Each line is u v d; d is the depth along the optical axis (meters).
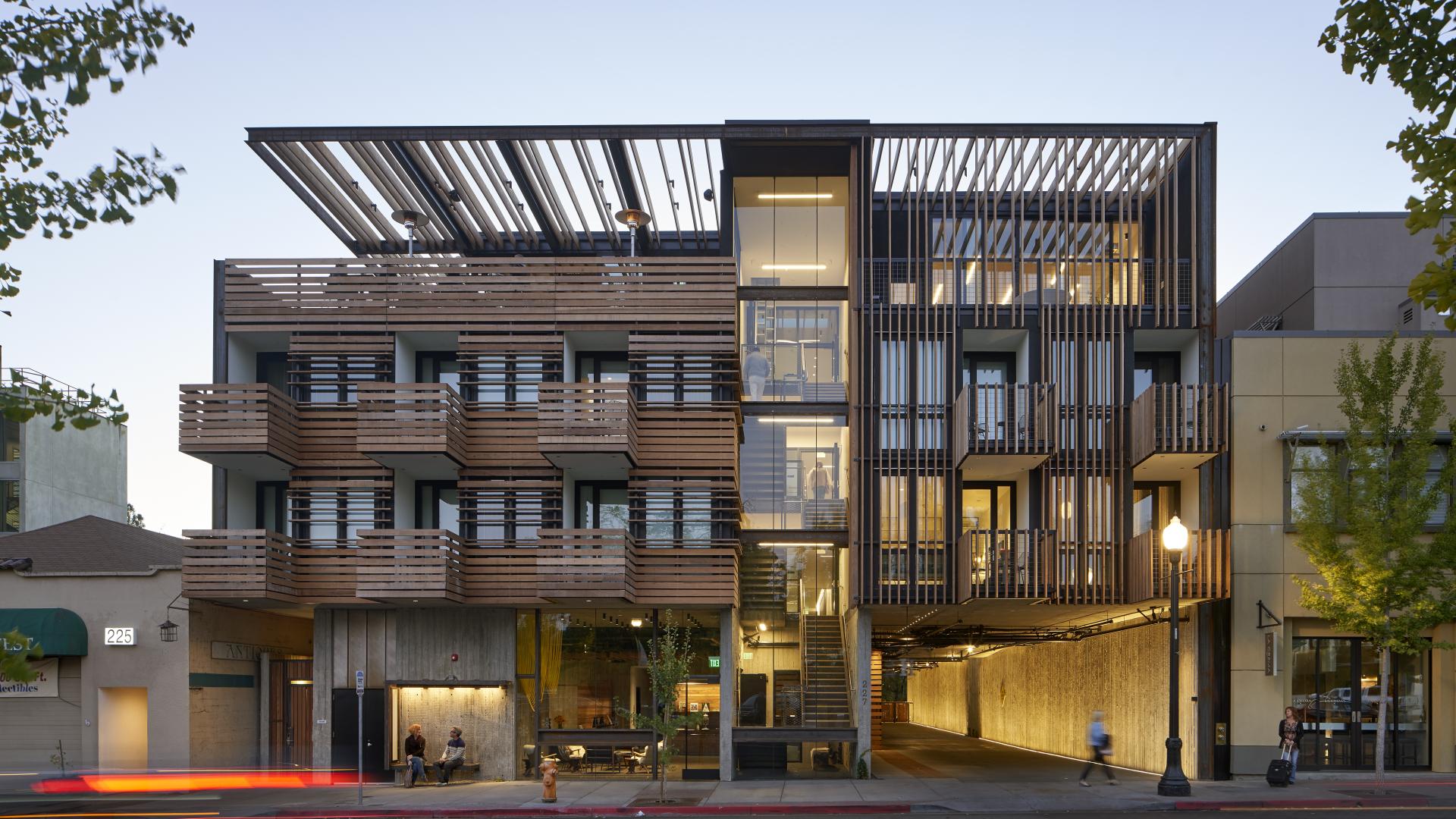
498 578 25.47
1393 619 20.83
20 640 5.95
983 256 25.73
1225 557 23.05
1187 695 24.27
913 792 22.66
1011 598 24.11
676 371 25.91
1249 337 24.39
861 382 25.89
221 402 24.48
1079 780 23.89
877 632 35.03
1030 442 23.78
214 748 26.69
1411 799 20.02
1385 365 21.09
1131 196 26.45
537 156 25.84
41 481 45.62
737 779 25.77
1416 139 5.93
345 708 26.09
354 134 24.12
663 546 25.64
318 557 25.66
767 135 25.39
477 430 25.97
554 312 26.05
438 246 30.53
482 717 26.16
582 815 20.50
